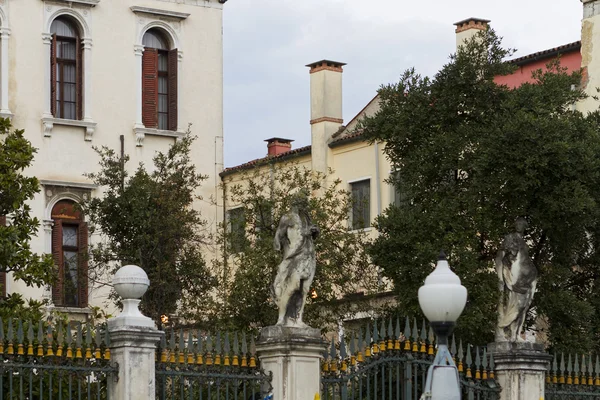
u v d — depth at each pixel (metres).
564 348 28.59
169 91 47.47
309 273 22.77
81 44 45.88
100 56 46.09
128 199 36.62
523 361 24.70
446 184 29.78
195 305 34.44
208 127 48.09
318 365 22.50
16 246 27.98
